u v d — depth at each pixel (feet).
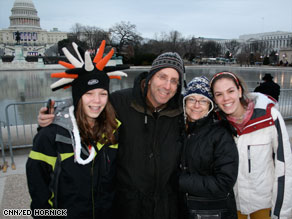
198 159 6.43
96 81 5.65
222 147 6.23
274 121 6.75
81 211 5.99
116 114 6.61
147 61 178.81
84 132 5.85
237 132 6.93
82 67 5.62
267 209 7.20
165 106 6.63
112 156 6.44
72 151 5.76
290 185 6.64
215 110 6.95
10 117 24.99
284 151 6.65
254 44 298.56
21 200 11.39
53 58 191.01
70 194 5.88
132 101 6.58
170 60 6.13
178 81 6.34
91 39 211.41
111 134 6.20
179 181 6.49
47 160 5.60
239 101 6.70
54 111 5.98
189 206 6.56
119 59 153.28
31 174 5.55
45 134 5.57
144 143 6.49
